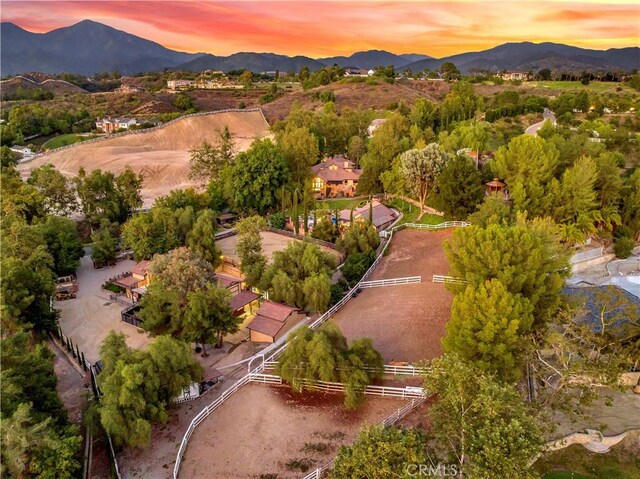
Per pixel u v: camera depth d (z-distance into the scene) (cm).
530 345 3559
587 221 6756
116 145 16200
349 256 6888
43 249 6550
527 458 2225
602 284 5962
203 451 3566
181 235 7812
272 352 5053
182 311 5300
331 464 3253
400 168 8706
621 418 3712
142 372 3762
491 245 4056
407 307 5322
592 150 7706
